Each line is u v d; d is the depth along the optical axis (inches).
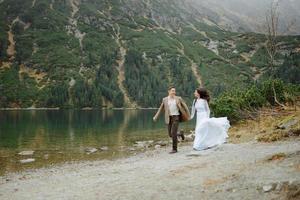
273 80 1089.4
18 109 5762.8
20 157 797.9
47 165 686.5
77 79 6988.2
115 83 7155.5
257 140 631.8
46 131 1517.0
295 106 887.1
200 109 653.9
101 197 356.8
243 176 341.1
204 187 339.6
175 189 349.4
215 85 7362.2
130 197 344.2
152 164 535.2
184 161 517.3
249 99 1024.2
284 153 402.6
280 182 296.0
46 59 7711.6
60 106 6092.5
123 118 2807.6
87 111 4975.4
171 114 674.2
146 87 7052.2
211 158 494.0
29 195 406.9
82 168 622.5
